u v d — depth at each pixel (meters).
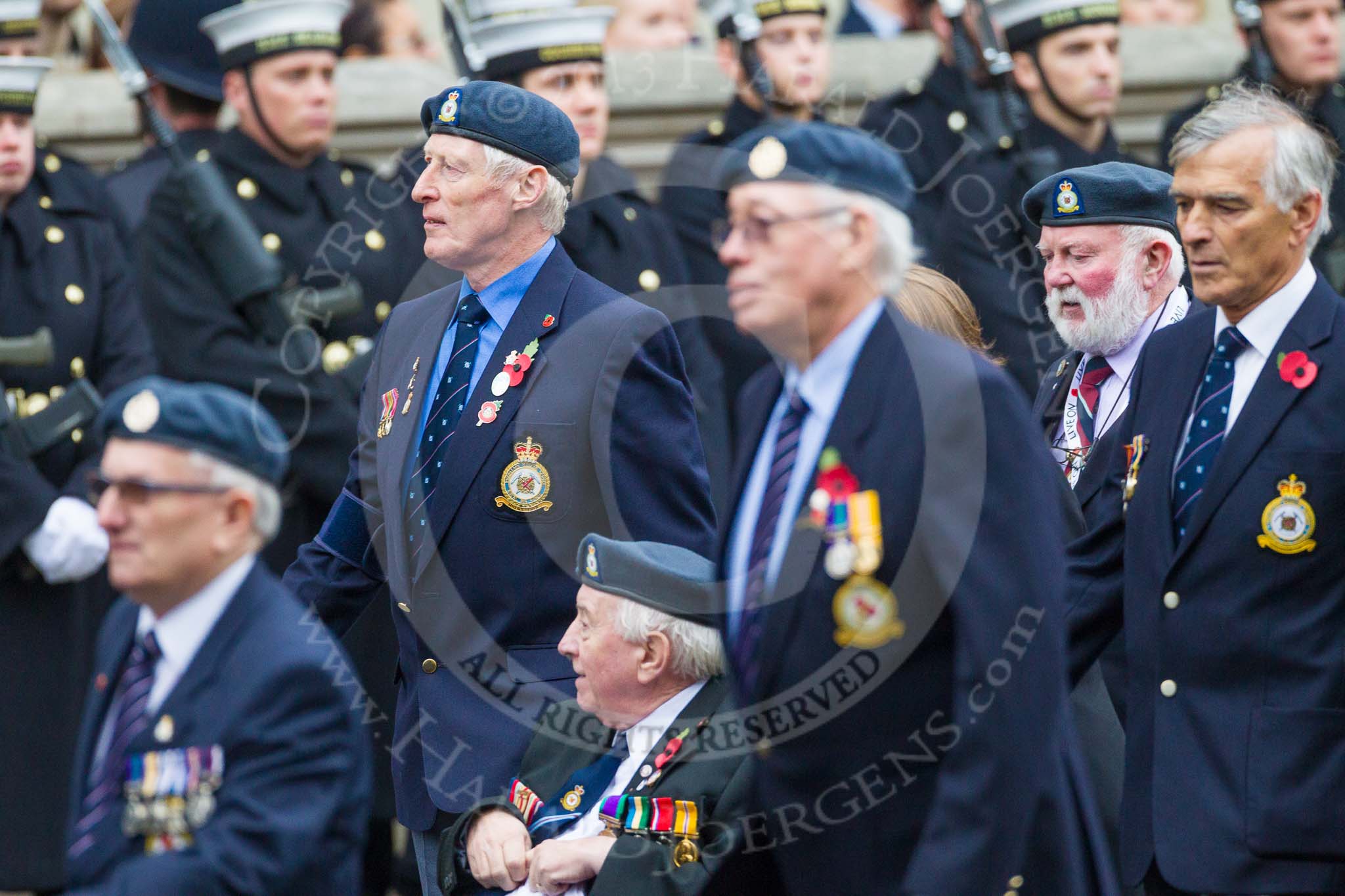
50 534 23.53
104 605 25.00
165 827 14.16
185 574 14.52
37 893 24.06
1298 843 15.74
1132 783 16.73
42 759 24.05
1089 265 19.02
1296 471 16.06
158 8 27.98
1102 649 17.50
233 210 24.50
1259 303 16.52
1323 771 15.83
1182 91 33.56
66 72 34.16
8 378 24.34
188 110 27.95
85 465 24.09
